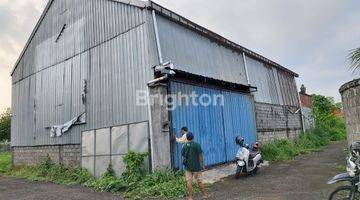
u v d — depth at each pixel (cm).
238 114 1507
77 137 1405
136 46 1183
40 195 1022
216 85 1396
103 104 1290
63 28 1580
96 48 1361
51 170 1455
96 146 1282
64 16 1587
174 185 947
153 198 886
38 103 1686
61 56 1569
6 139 3988
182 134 1060
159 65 1111
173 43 1236
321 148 1962
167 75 1088
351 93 949
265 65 1975
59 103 1534
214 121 1330
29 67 1806
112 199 912
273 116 1877
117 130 1208
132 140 1150
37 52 1756
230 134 1412
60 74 1558
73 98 1452
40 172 1479
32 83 1759
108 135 1238
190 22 1338
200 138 1234
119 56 1246
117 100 1232
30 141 1712
